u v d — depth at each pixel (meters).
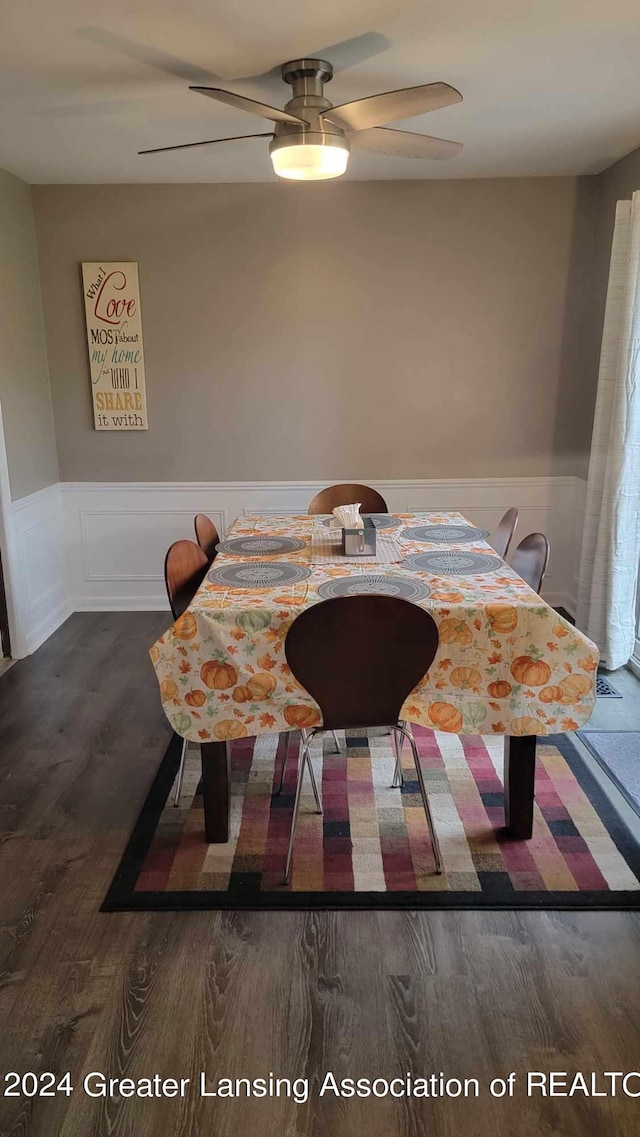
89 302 4.24
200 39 2.34
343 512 2.89
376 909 2.11
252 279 4.23
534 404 4.39
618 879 2.21
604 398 3.63
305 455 4.45
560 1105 1.57
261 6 2.13
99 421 4.39
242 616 2.14
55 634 4.29
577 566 4.49
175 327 4.29
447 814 2.54
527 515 4.53
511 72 2.65
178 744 3.06
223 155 3.57
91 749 3.04
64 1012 1.80
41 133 3.25
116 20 2.20
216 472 4.48
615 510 3.50
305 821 2.52
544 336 4.30
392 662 2.06
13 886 2.24
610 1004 1.80
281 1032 1.74
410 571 2.52
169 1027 1.75
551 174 4.07
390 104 2.29
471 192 4.12
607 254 3.99
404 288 4.24
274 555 2.79
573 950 1.97
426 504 4.52
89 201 4.13
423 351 4.32
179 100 2.86
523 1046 1.70
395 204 4.14
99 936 2.04
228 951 1.98
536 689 2.17
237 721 2.22
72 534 4.57
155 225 4.16
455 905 2.12
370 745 3.02
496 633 2.14
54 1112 1.56
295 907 2.12
